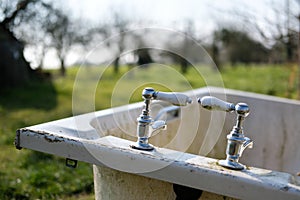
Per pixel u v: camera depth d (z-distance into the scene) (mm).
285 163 1726
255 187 625
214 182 657
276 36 3887
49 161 2408
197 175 670
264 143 1789
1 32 5098
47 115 3818
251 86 4777
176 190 750
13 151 2588
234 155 717
